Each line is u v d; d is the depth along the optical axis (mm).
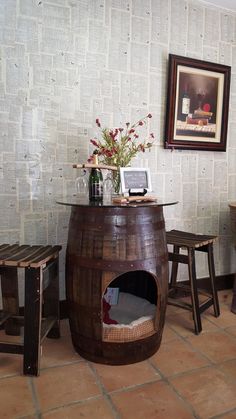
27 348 1620
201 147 2646
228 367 1728
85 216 1704
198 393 1516
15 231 2125
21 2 1990
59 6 2088
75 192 2244
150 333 1786
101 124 2281
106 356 1724
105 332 1726
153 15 2375
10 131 2043
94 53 2213
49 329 1805
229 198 2863
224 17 2645
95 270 1654
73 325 1816
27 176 2117
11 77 2010
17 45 2004
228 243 2910
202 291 2518
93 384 1573
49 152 2156
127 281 2328
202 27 2564
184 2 2477
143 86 2395
